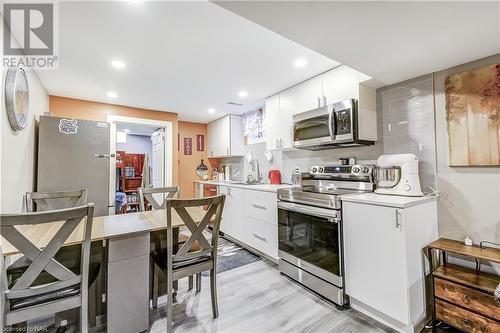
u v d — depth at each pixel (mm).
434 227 1772
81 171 2631
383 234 1568
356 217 1732
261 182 3861
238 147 4336
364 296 1681
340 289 1810
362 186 2158
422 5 1088
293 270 2260
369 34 1345
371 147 2297
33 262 1125
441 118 1835
